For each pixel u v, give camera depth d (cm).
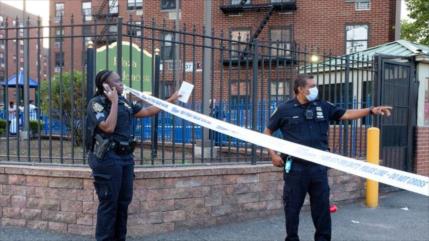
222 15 2353
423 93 959
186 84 532
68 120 922
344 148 815
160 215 564
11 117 1105
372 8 2148
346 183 778
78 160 625
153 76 625
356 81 848
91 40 697
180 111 503
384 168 361
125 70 704
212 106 671
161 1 2442
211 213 603
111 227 448
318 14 2220
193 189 588
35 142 1029
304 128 478
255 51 673
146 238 543
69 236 536
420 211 738
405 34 2367
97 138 440
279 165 486
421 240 572
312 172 470
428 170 972
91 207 537
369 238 578
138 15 2625
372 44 2152
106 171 438
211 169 599
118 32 564
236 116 682
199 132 832
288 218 479
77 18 4341
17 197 564
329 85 804
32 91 1299
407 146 934
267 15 2241
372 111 473
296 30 2253
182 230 579
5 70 617
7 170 563
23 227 563
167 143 889
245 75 694
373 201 761
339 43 2192
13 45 953
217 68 803
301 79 480
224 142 755
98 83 449
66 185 545
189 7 2375
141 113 492
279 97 724
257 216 646
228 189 617
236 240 548
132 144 459
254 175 640
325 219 480
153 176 555
